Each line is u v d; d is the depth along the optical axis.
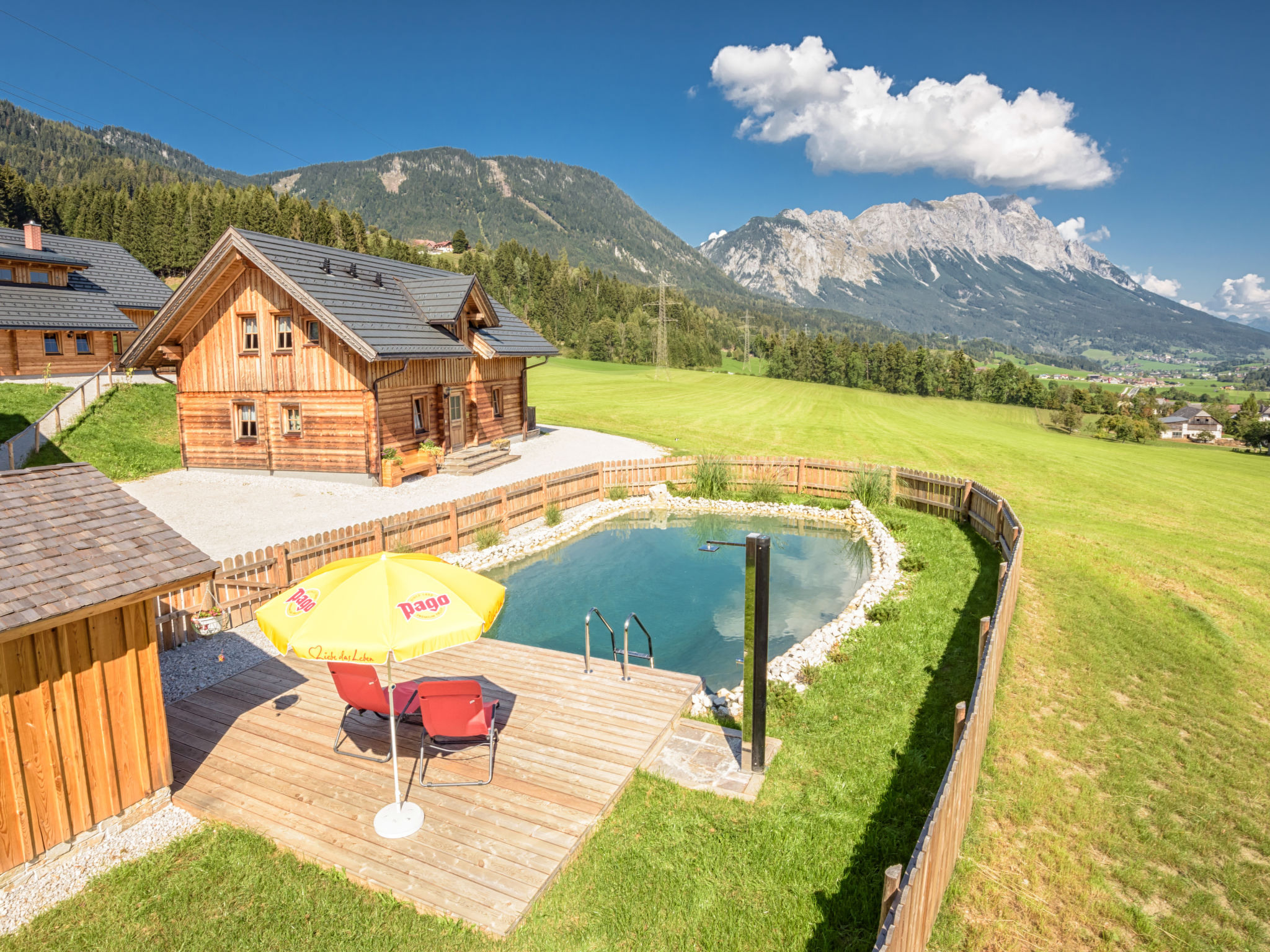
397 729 8.44
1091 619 12.66
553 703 9.13
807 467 25.08
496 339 30.09
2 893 5.88
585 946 5.41
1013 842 6.67
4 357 31.42
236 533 17.33
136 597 6.47
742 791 7.43
